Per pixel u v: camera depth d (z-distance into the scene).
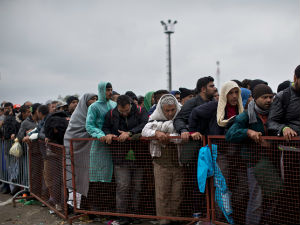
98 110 4.53
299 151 3.05
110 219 4.57
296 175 3.16
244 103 4.27
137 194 4.29
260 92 3.33
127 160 4.26
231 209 3.67
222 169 3.70
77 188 4.61
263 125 3.42
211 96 4.14
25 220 4.86
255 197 3.43
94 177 4.43
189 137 3.88
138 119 4.41
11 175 6.55
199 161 3.76
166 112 4.04
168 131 4.03
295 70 3.13
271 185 3.34
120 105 4.22
